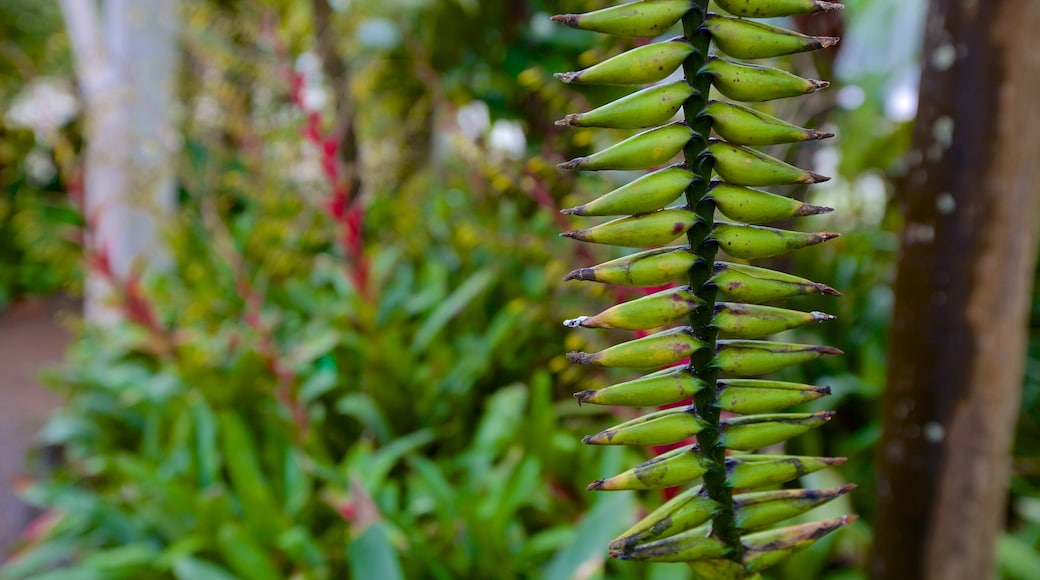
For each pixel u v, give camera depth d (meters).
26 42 5.93
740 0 0.27
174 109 2.83
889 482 1.10
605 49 1.10
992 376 1.01
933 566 1.08
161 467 2.14
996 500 1.07
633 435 0.30
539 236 1.81
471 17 2.45
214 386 2.36
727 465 0.32
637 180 0.28
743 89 0.28
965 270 0.98
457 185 2.73
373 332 2.26
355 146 2.38
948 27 0.94
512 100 2.15
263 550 1.78
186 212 2.98
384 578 1.32
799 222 1.32
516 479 1.68
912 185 1.01
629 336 1.31
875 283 2.49
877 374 2.08
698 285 0.29
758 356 0.30
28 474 2.73
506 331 2.10
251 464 1.83
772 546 0.33
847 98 2.26
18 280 5.85
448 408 2.22
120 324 3.00
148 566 1.82
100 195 3.14
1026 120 0.92
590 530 1.38
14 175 4.55
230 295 2.95
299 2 1.99
